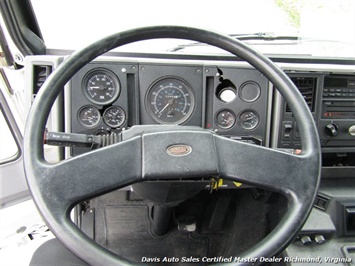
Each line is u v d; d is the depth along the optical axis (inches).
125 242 64.1
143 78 47.1
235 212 64.7
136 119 47.9
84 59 29.8
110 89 46.7
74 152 45.8
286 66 48.3
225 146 29.3
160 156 28.0
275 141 49.4
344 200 49.4
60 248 42.4
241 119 49.2
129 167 27.4
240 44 33.3
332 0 58.7
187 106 48.3
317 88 49.5
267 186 29.2
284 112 48.5
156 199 38.9
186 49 58.8
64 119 46.3
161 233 63.7
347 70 48.9
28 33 57.9
